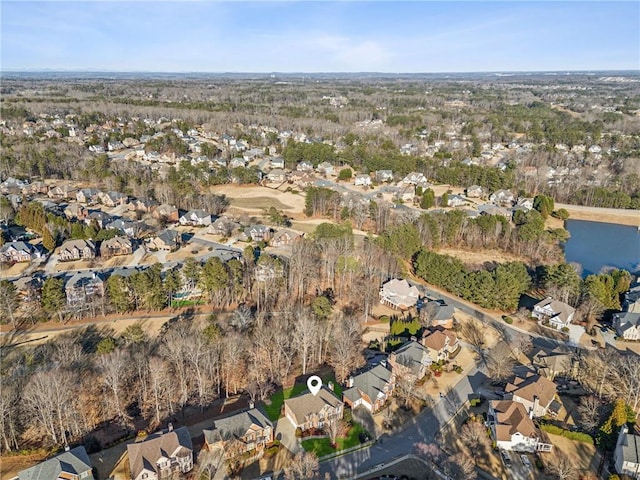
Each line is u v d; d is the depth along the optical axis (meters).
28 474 55.94
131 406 73.44
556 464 63.84
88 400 73.81
